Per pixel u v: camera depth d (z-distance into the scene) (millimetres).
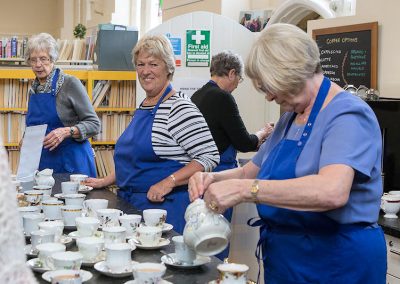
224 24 4824
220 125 3828
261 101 5062
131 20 11039
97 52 5887
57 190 3109
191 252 1755
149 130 2891
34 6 14617
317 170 1814
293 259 1906
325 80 1885
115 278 1653
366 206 1850
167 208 2809
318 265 1868
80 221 2023
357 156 1729
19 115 5703
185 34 4762
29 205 2523
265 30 1860
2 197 797
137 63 2934
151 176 2893
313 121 1852
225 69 3908
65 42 6477
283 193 1688
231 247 4320
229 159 3945
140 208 2871
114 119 5910
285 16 5406
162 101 2912
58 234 1968
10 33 14477
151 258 1856
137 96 4945
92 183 3162
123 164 2959
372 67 3922
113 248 1677
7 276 791
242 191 1723
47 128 3990
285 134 2004
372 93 3467
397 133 3236
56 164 3943
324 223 1843
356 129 1763
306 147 1850
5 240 793
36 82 4082
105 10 11414
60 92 3982
